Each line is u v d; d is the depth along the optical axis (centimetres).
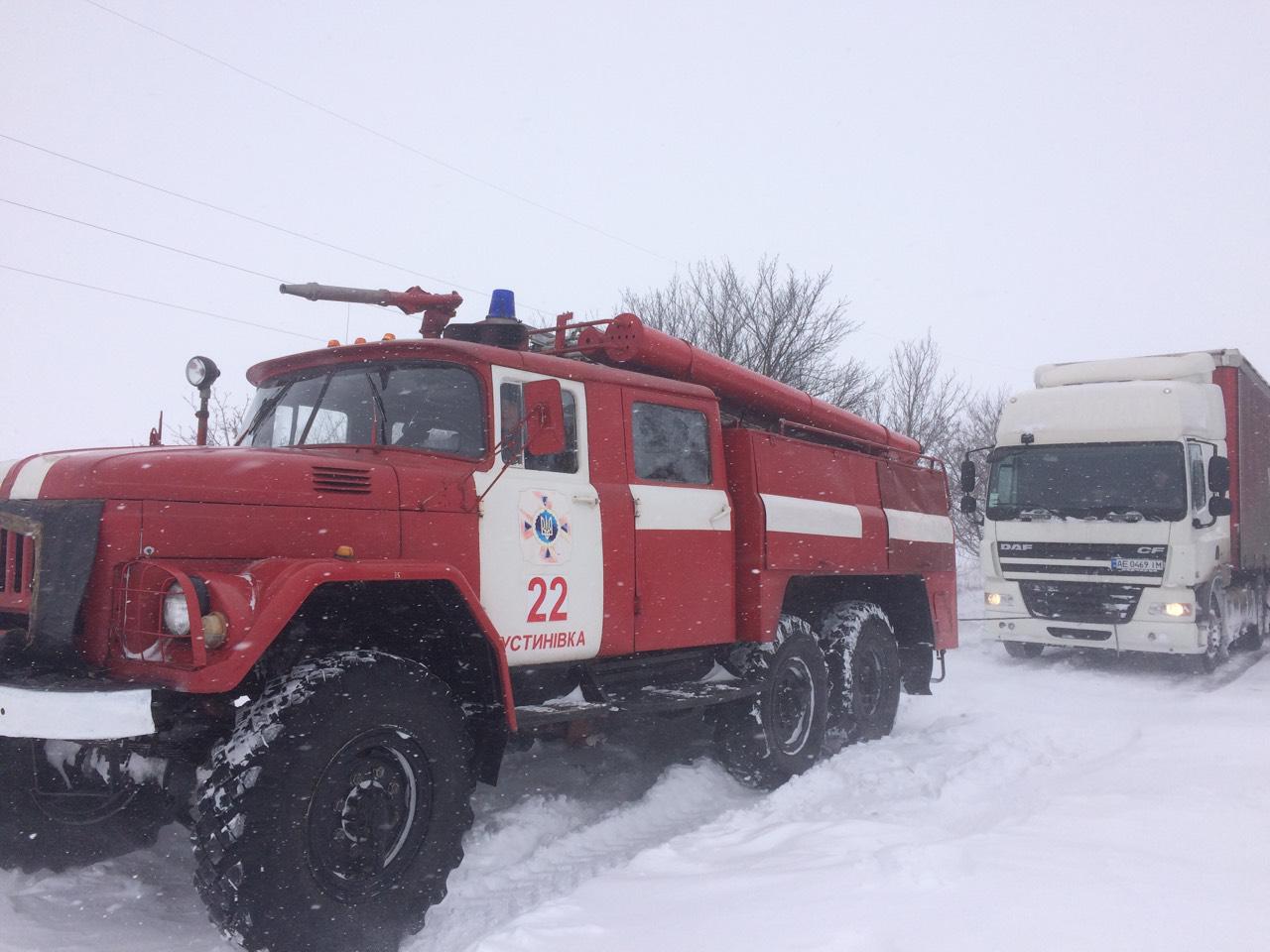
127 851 422
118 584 346
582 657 490
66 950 343
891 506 764
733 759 592
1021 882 351
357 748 352
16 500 371
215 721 383
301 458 391
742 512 595
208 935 370
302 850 331
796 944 302
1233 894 335
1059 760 631
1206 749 604
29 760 380
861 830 438
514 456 436
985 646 1312
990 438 2436
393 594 411
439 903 389
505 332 541
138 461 359
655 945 313
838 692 681
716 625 568
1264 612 1353
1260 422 1293
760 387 644
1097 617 1077
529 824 508
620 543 507
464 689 425
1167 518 1045
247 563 365
